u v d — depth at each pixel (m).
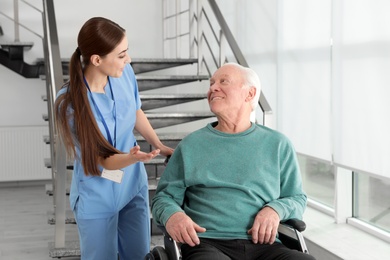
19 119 5.86
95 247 2.30
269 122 3.23
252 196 2.16
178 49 5.51
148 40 5.97
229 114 2.26
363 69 3.02
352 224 3.54
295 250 2.04
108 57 2.12
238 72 2.28
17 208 4.95
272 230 2.06
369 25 2.95
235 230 2.14
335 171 3.56
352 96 3.13
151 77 4.59
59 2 5.72
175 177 2.27
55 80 3.27
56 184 3.26
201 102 5.50
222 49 4.22
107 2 5.84
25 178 5.79
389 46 2.79
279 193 2.23
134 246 2.46
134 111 2.37
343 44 3.19
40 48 5.81
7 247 3.79
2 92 5.80
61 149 3.20
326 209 3.84
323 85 3.43
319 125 3.49
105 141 2.15
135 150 2.05
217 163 2.20
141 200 2.42
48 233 4.14
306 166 4.21
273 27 4.05
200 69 4.88
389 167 2.85
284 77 3.91
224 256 2.01
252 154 2.21
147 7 5.95
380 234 3.23
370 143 3.00
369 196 3.45
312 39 3.54
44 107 5.91
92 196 2.25
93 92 2.21
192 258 1.96
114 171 2.22
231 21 4.89
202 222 2.16
